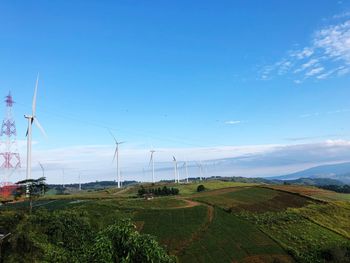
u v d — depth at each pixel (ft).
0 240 207.21
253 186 554.46
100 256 110.52
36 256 211.41
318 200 443.32
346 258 302.25
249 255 297.53
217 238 326.24
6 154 402.11
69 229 276.00
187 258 288.10
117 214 367.04
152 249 114.73
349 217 398.01
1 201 390.42
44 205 403.54
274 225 363.97
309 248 317.63
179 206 415.85
